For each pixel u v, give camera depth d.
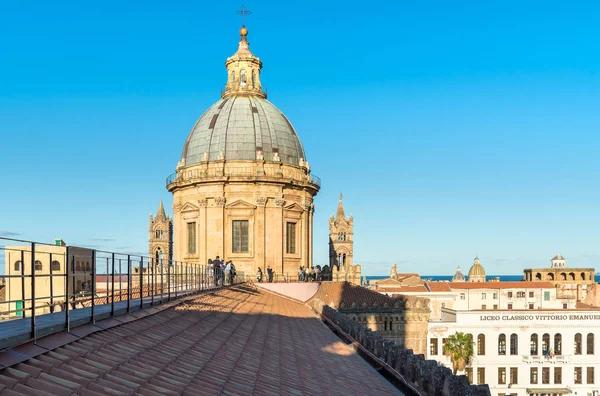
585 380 96.75
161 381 12.98
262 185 66.06
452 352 89.75
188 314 25.31
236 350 20.47
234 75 75.25
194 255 67.00
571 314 97.88
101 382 11.52
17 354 11.22
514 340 97.69
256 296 52.12
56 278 23.70
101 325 16.42
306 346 27.23
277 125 71.06
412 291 134.12
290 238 68.88
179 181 68.50
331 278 80.25
